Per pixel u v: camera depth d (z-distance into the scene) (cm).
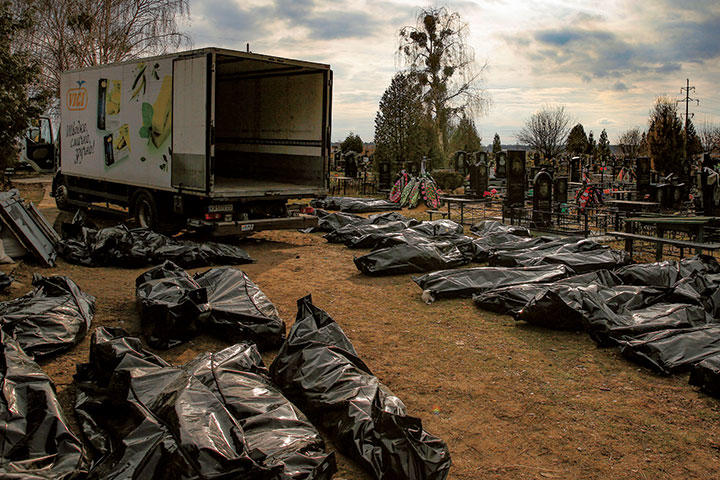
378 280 927
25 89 2302
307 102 1262
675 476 382
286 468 326
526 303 724
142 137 1220
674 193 1911
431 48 3466
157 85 1159
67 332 585
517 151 1596
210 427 325
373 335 663
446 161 3391
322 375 446
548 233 1416
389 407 404
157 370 424
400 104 2791
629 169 3244
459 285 816
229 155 1484
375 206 1852
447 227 1207
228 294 664
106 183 1421
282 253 1155
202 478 288
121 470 315
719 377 496
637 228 1381
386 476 353
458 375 550
